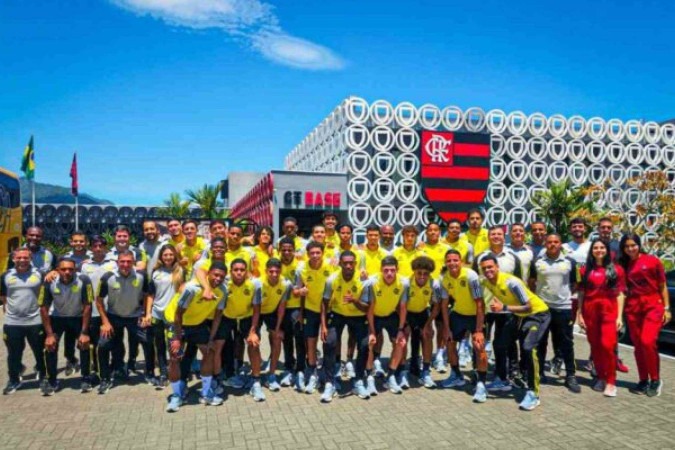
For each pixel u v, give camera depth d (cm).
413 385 624
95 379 633
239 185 5366
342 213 2992
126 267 604
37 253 725
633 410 519
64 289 588
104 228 3997
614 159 3447
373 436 454
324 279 604
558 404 541
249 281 584
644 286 579
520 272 636
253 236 759
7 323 583
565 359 600
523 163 3219
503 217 3152
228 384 619
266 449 425
